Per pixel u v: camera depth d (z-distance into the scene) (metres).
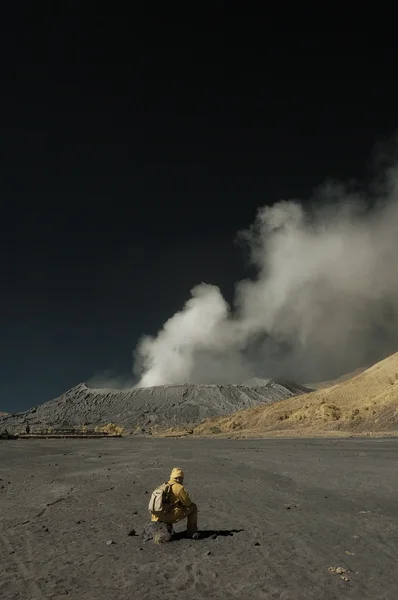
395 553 8.61
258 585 7.00
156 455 38.38
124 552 8.92
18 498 16.48
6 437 94.75
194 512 10.05
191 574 7.52
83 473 25.06
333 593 6.65
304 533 10.23
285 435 70.94
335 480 19.20
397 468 22.75
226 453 37.81
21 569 8.02
